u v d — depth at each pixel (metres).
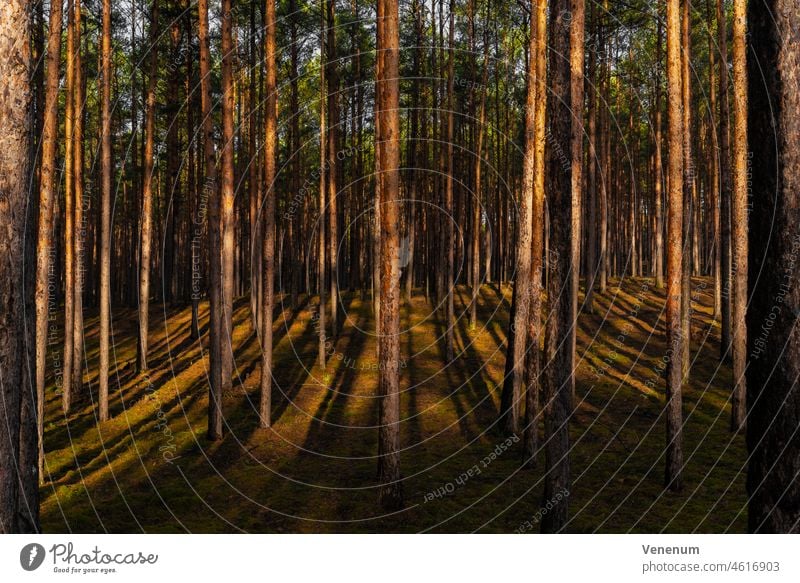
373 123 32.50
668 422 12.71
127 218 37.75
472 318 27.33
